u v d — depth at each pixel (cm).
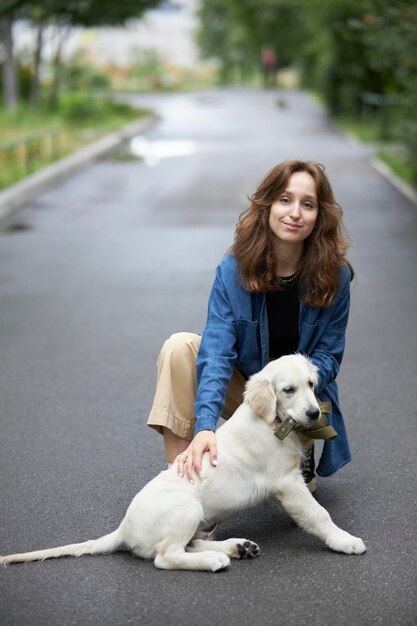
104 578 408
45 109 3466
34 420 638
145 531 412
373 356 786
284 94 5659
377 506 489
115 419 636
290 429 418
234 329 465
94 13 3525
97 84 4838
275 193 457
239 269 462
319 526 429
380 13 1542
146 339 841
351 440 593
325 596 394
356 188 1917
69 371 750
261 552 435
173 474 423
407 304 973
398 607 385
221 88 6606
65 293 1032
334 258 462
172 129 3447
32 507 494
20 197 1772
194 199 1778
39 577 410
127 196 1831
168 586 400
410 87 1747
